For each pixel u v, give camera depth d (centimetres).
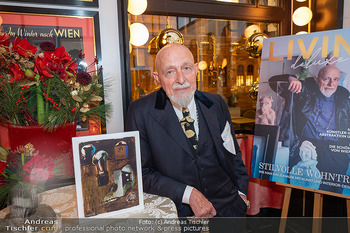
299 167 129
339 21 188
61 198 97
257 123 144
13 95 83
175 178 110
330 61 124
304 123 129
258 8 221
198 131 115
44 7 131
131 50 207
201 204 99
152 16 213
